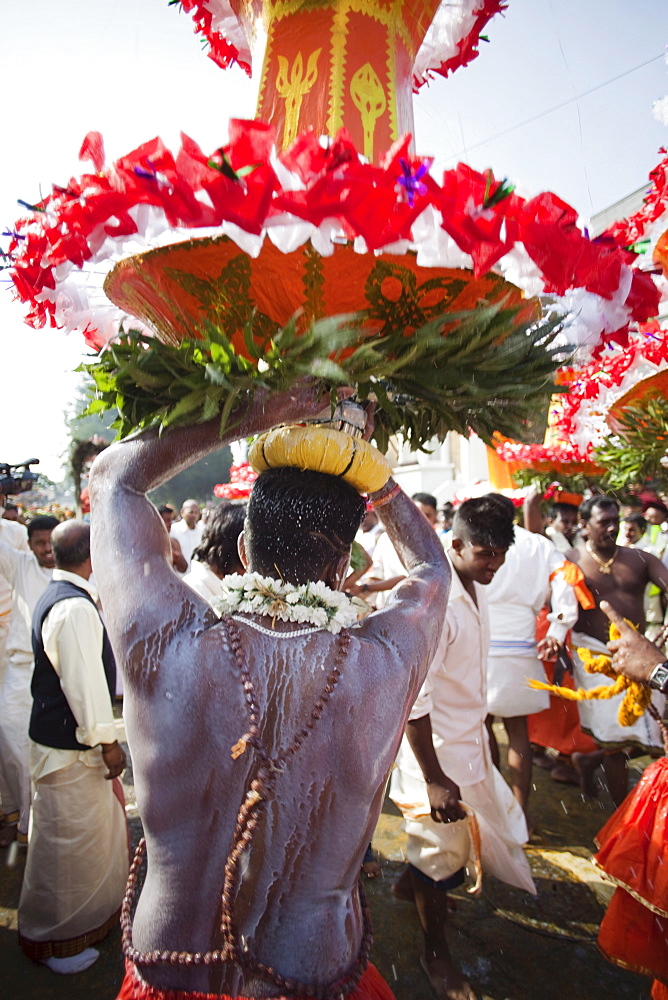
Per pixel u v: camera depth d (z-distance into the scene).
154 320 1.37
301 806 1.03
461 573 2.81
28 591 3.78
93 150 1.17
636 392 2.79
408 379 1.30
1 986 2.61
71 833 2.66
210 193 0.99
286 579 1.18
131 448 1.17
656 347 2.53
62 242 1.16
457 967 2.68
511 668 3.62
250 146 1.00
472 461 9.73
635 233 1.49
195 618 1.09
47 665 2.69
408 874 3.15
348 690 1.07
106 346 1.31
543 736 4.30
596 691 2.38
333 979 1.02
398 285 1.19
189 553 7.23
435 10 1.66
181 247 1.16
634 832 2.18
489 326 1.21
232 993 1.00
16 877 3.38
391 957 2.77
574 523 5.34
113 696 5.97
